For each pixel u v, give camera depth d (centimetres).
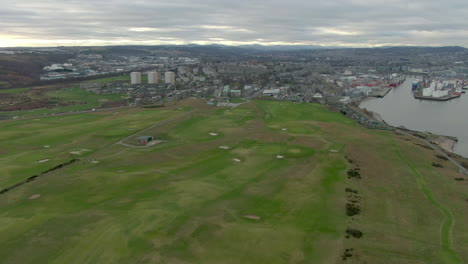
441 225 4619
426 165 7775
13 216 4666
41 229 4244
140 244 3872
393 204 5334
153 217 4562
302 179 6481
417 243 4038
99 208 4909
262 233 4147
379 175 6906
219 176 6631
